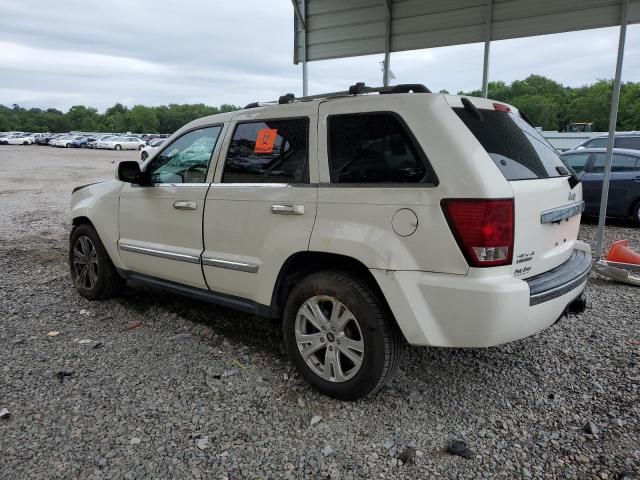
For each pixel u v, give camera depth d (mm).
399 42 7711
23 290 5387
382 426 2922
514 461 2623
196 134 4098
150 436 2789
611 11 5984
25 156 39031
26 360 3701
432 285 2729
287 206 3262
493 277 2678
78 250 5129
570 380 3463
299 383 3398
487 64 7027
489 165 2713
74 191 5336
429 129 2820
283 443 2754
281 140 3441
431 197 2734
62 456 2607
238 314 4707
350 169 3070
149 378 3445
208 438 2779
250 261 3529
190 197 3916
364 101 3105
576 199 3523
